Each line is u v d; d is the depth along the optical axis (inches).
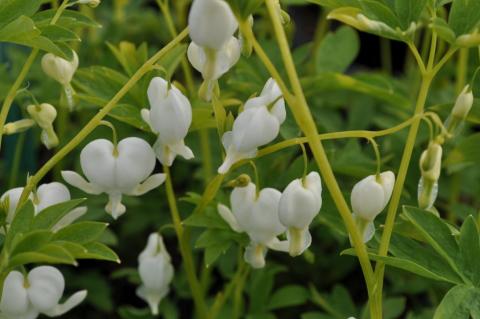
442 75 29.2
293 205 19.8
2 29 20.4
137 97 23.1
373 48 39.0
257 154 20.5
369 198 19.9
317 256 28.7
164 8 25.4
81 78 23.1
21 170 28.9
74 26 21.6
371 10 20.9
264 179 24.4
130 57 23.6
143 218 29.0
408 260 20.1
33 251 20.2
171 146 20.7
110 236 26.2
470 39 20.2
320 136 20.3
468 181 28.4
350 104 28.6
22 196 20.9
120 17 32.2
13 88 21.1
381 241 20.5
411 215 20.6
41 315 28.4
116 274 26.6
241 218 21.2
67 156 29.6
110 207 21.1
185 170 30.1
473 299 20.4
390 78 28.3
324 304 26.1
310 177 20.0
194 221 22.7
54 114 21.3
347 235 22.8
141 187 21.1
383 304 26.1
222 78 27.0
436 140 19.6
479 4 20.5
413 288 27.3
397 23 20.8
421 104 20.6
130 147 20.8
